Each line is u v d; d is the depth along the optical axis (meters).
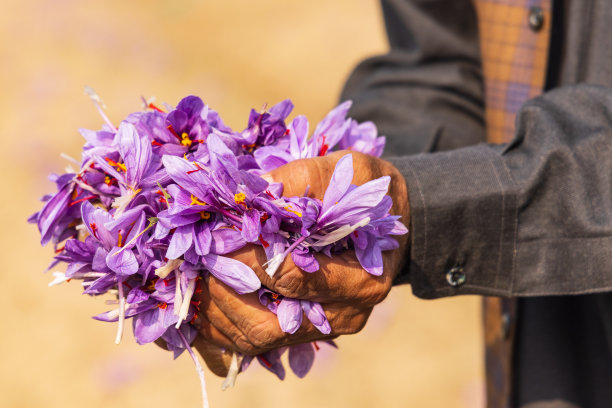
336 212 1.01
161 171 1.03
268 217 1.01
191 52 5.39
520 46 1.23
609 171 1.09
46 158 4.20
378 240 1.05
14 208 3.78
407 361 2.87
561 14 1.20
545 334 1.25
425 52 1.28
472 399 2.69
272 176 1.03
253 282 1.01
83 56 5.19
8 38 5.34
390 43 1.34
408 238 1.11
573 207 1.09
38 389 2.85
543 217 1.11
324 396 2.71
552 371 1.25
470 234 1.11
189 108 1.04
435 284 1.12
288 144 1.07
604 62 1.18
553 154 1.09
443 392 2.73
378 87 1.30
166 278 1.03
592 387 1.24
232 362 1.08
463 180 1.11
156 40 5.46
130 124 1.03
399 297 3.18
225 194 1.01
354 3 6.00
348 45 5.52
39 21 5.55
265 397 2.71
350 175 1.00
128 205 1.03
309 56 5.39
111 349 2.99
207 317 1.06
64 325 3.11
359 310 1.06
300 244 1.02
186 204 1.01
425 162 1.12
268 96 4.96
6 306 3.20
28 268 3.39
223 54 5.41
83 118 4.58
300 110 4.82
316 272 1.03
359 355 2.90
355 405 2.68
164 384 2.82
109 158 1.05
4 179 4.00
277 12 5.91
